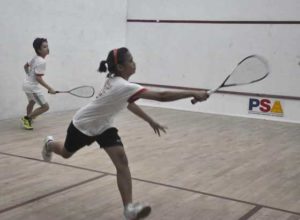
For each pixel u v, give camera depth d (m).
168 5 8.52
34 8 6.89
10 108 6.69
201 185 3.86
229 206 3.36
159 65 8.77
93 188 3.64
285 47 7.60
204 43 8.28
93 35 8.14
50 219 2.98
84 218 3.02
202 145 5.50
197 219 3.07
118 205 3.28
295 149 5.49
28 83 5.95
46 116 7.11
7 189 3.53
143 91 2.71
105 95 2.81
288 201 3.52
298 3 7.44
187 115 7.95
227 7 8.01
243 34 7.93
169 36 8.60
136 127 6.49
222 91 8.17
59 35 7.43
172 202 3.39
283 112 7.70
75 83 7.88
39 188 3.59
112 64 2.82
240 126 7.04
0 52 6.43
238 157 4.95
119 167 2.83
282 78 7.67
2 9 6.38
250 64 3.97
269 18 7.68
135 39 8.94
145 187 3.74
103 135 2.88
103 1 8.28
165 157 4.81
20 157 4.53
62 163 4.36
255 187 3.86
